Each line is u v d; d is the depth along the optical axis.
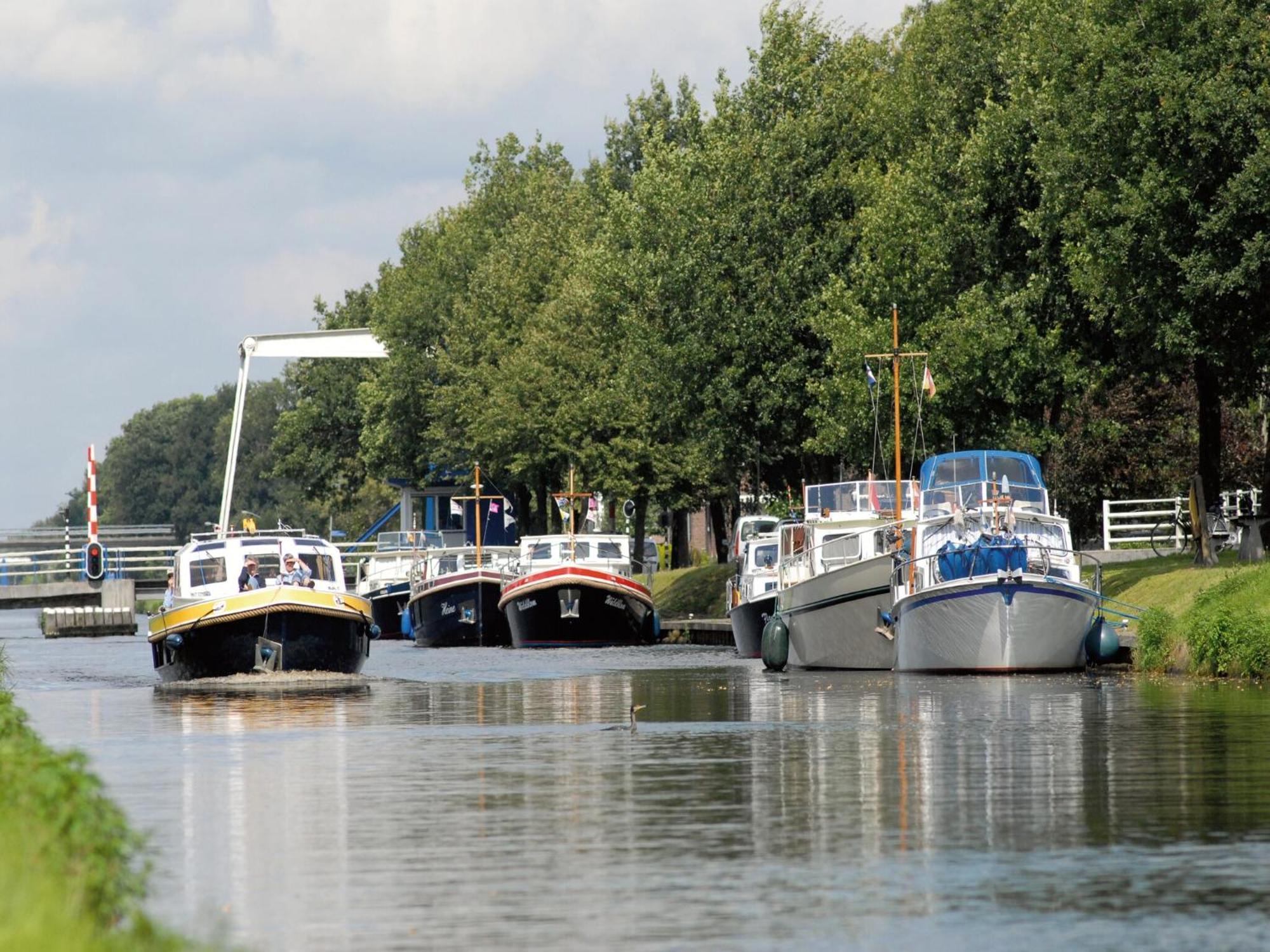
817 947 33.69
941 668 102.94
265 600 110.56
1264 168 105.06
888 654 111.81
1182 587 113.81
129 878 32.16
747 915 36.44
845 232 155.88
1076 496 168.50
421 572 192.50
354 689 108.56
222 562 117.50
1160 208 111.25
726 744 67.50
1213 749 61.84
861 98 162.00
